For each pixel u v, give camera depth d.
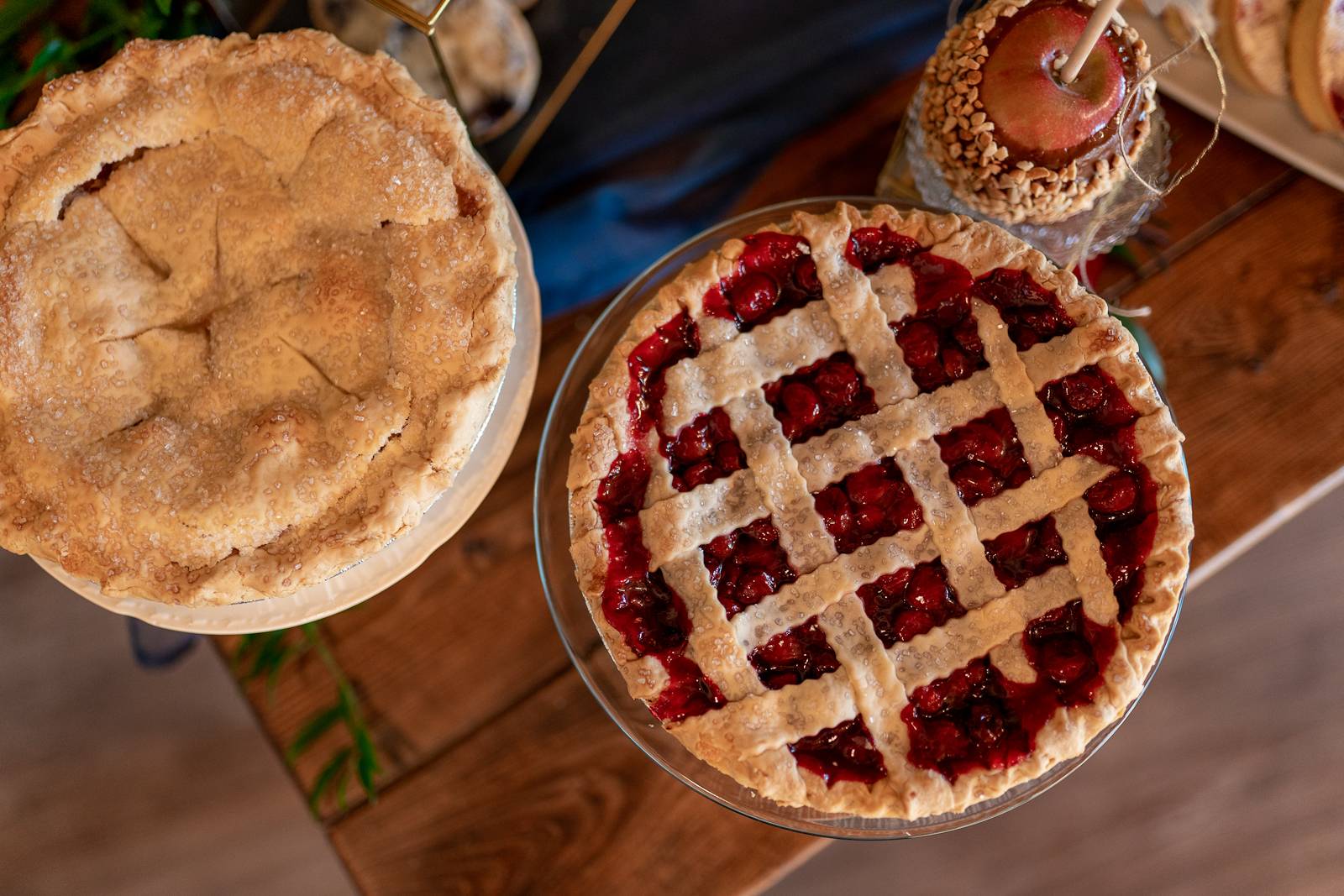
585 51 0.71
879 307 0.63
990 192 0.65
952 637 0.61
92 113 0.65
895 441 0.62
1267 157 0.72
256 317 0.63
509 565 0.73
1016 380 0.62
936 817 0.64
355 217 0.64
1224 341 0.71
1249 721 1.05
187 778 1.08
